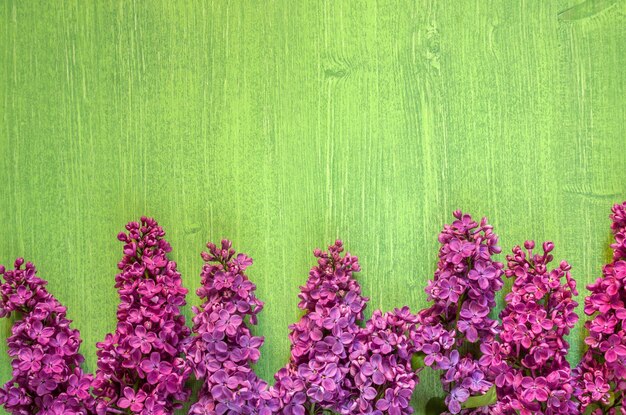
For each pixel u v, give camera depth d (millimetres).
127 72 929
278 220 917
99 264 926
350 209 912
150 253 888
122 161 928
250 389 857
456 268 861
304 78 917
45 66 933
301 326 879
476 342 899
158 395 866
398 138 909
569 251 897
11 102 936
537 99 900
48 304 883
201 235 921
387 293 909
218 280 875
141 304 876
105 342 873
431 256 906
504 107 902
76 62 932
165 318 875
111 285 924
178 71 926
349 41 914
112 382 875
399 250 908
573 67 899
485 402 864
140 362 864
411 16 910
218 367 866
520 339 847
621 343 845
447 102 906
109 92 930
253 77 921
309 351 867
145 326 866
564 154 898
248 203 919
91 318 926
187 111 924
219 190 921
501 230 902
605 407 866
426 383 905
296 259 915
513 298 860
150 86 927
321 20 917
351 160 913
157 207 924
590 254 896
